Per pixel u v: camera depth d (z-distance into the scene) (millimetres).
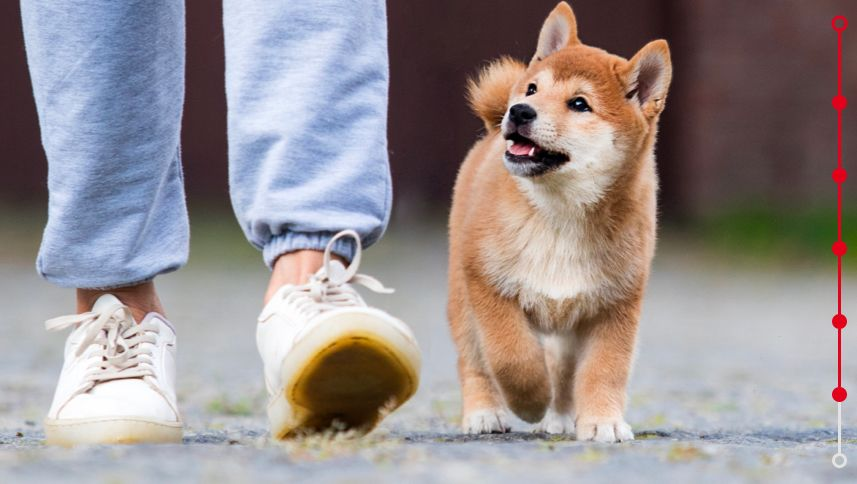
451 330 7590
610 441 6266
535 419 7172
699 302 18734
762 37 28922
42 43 5789
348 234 5801
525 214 6988
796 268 23484
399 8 29875
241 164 5875
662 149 29641
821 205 28328
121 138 5840
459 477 4375
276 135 5773
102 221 5945
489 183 7246
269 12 5789
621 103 7320
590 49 7664
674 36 29328
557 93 7289
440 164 30109
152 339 5996
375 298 18016
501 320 6988
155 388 5805
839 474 4648
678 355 13031
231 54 5875
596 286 6945
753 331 15297
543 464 4707
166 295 18453
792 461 4988
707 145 29016
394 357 5359
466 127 30047
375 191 5914
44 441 6113
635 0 29281
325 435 5496
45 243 5996
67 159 5848
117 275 5992
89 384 5758
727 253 25234
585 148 7113
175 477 4320
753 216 27297
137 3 5730
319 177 5812
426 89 30016
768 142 28984
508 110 7219
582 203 6949
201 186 29734
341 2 5840
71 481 4230
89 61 5742
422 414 8336
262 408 8609
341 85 5832
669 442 6043
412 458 4793
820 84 28844
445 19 29953
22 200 30344
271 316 5727
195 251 24000
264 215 5801
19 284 19531
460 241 7398
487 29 29922
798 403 9312
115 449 5031
